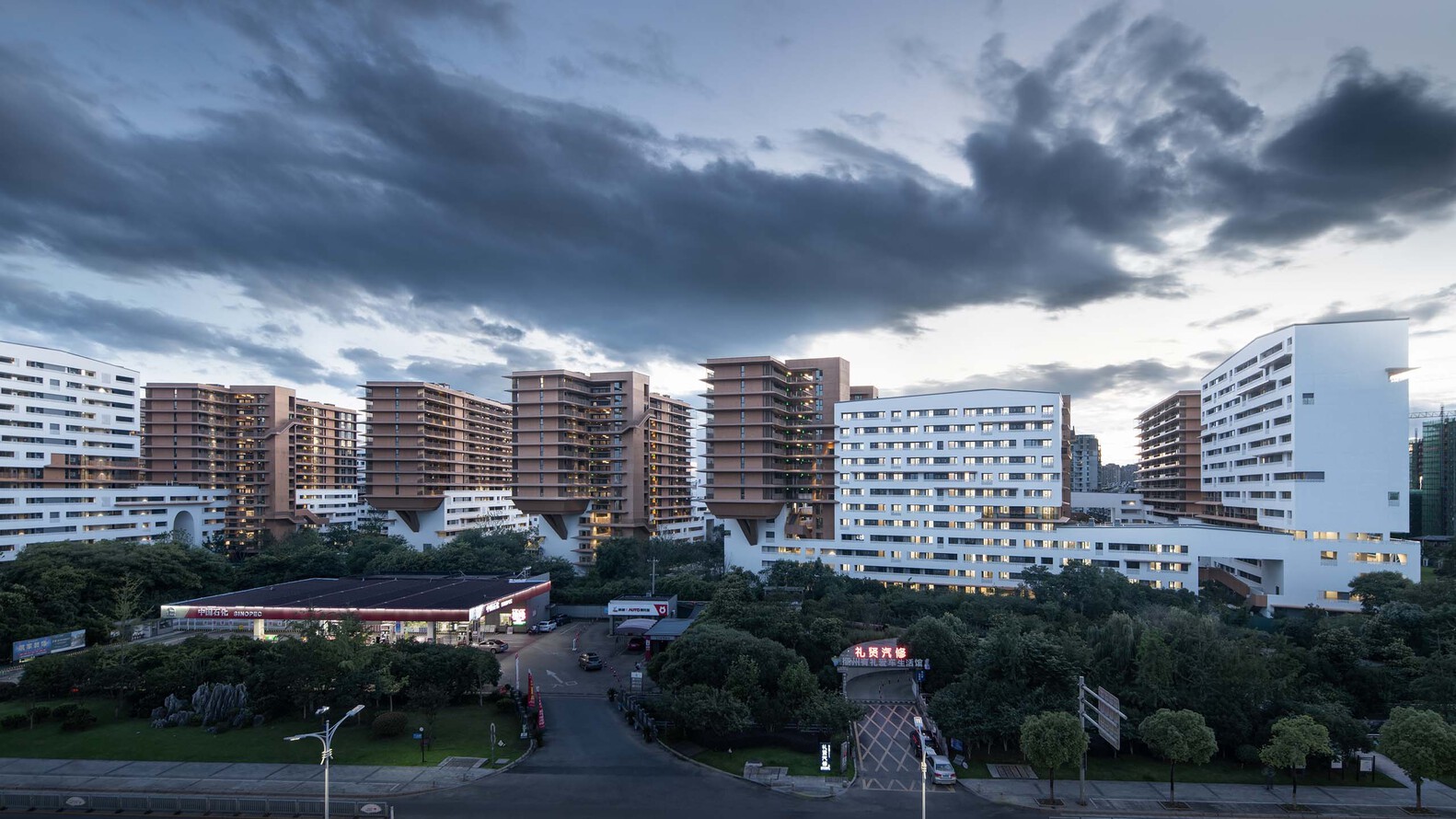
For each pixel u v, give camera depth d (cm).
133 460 18738
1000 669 6875
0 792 5266
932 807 5469
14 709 7306
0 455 15512
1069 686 6675
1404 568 12012
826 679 8194
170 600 12556
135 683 7388
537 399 18825
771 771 6100
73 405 17088
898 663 8544
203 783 5725
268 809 5184
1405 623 8950
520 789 5662
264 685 7331
